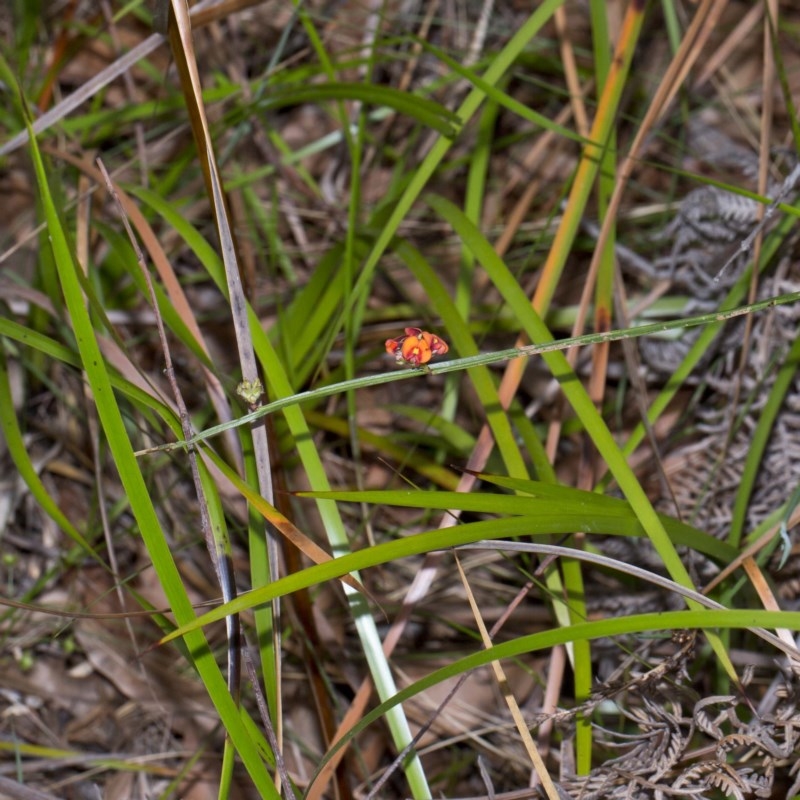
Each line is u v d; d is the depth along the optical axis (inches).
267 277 40.3
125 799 31.4
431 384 38.1
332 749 26.2
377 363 38.3
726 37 42.8
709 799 27.8
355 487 35.1
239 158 42.2
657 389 35.0
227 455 32.9
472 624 32.7
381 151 42.7
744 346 30.0
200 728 31.9
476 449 28.8
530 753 26.5
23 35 36.8
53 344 27.4
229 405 29.6
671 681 27.4
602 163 30.0
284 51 43.7
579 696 27.9
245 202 38.1
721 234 31.9
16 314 33.8
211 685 25.7
